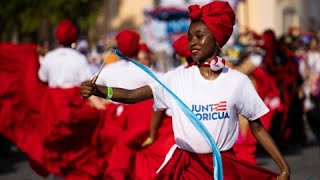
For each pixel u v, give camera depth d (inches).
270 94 498.3
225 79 211.8
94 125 388.2
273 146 218.2
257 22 1453.0
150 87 215.0
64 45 405.7
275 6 1469.0
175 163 216.2
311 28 1560.0
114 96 211.0
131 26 1397.6
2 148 552.7
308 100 704.4
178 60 452.4
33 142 414.9
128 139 346.3
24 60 426.0
